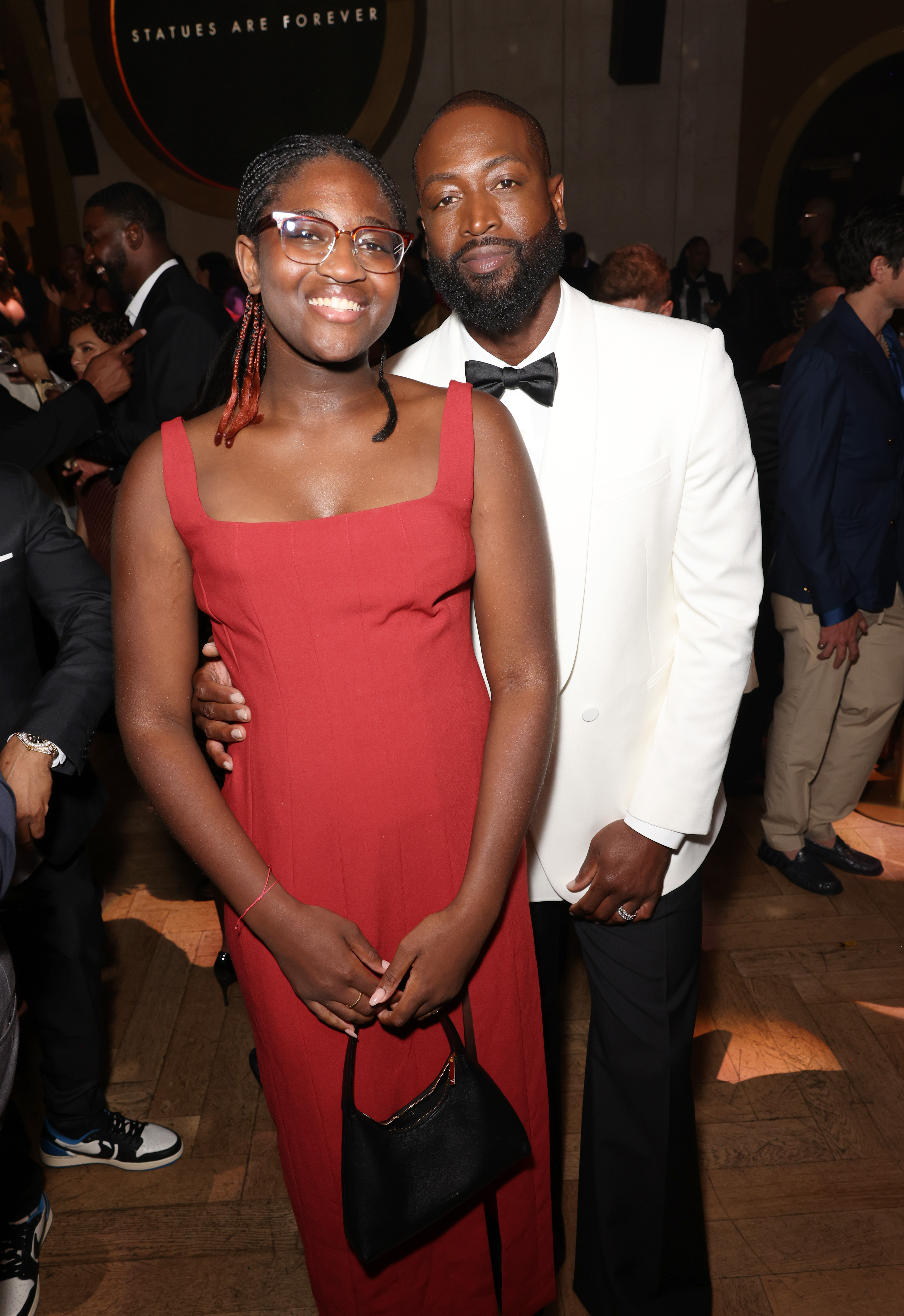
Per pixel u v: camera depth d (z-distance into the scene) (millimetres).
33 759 1472
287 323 974
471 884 1057
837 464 2510
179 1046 2299
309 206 945
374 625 1024
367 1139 1062
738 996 2395
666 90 9133
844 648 2600
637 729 1389
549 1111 1512
